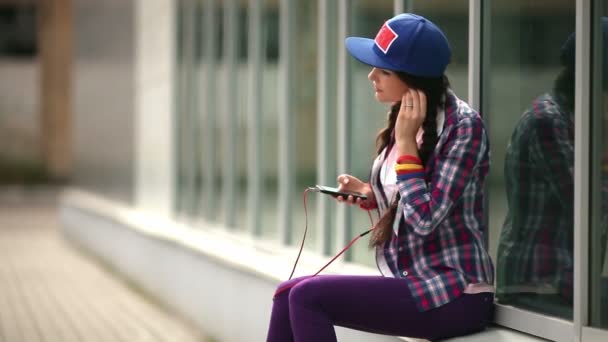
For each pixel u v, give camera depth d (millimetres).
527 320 10500
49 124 91625
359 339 12594
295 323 9477
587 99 9820
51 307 25219
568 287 10141
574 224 9914
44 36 90938
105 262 36406
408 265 9805
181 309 22984
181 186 27531
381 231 9820
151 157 30469
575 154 9898
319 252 17438
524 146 10812
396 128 9445
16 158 96250
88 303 25812
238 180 22719
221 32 24031
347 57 16078
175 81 27844
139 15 32000
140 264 28562
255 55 21453
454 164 9273
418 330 9594
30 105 97750
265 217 20891
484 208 11578
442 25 12836
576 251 9883
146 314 23750
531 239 10695
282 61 19672
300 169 18656
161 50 29141
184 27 27172
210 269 20281
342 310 9492
